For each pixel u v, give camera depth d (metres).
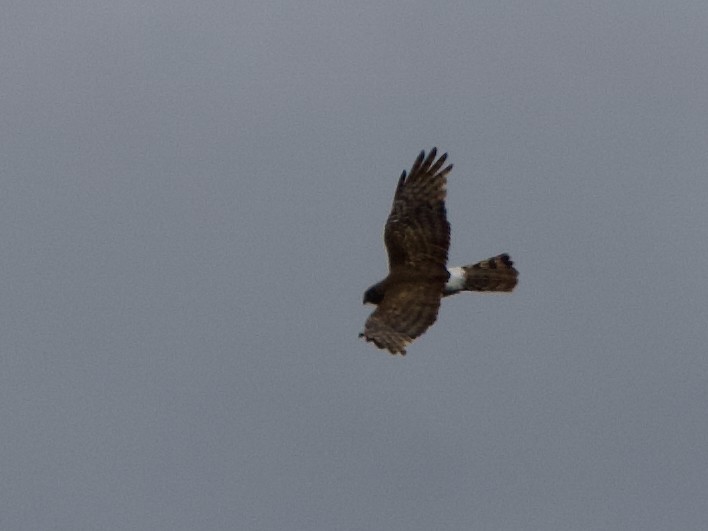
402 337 26.25
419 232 27.39
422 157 27.80
